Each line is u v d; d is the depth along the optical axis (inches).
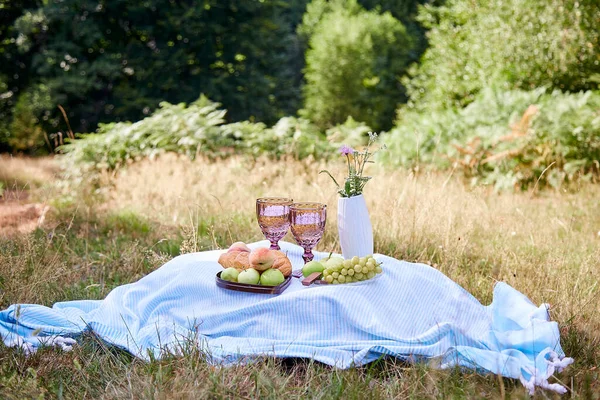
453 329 140.7
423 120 441.4
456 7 624.1
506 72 519.8
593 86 495.2
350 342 135.1
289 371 135.6
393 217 237.9
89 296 190.9
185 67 896.3
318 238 147.0
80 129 839.7
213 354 135.6
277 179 342.6
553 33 494.9
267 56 972.6
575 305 167.6
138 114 837.8
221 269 154.7
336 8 1264.8
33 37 816.9
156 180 343.3
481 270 215.3
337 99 1131.3
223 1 886.4
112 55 799.1
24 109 737.0
